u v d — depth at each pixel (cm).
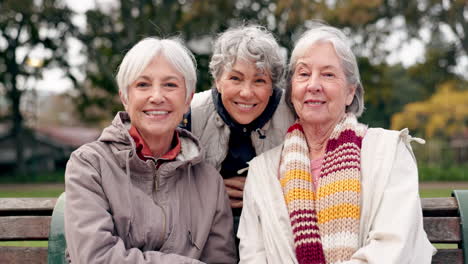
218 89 295
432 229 257
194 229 253
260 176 267
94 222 230
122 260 226
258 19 2178
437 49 2730
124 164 247
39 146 3688
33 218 263
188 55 263
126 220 240
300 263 242
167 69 252
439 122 2703
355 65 272
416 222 236
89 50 2358
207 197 259
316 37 267
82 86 2692
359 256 229
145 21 2194
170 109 254
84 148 250
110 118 2803
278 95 299
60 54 2511
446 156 2856
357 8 2203
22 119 2894
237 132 300
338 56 266
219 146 302
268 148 303
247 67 278
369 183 247
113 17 2319
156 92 249
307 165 267
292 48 288
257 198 259
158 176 252
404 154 257
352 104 285
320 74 265
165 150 265
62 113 5619
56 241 250
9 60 2606
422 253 232
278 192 259
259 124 297
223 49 281
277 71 286
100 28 2320
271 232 246
